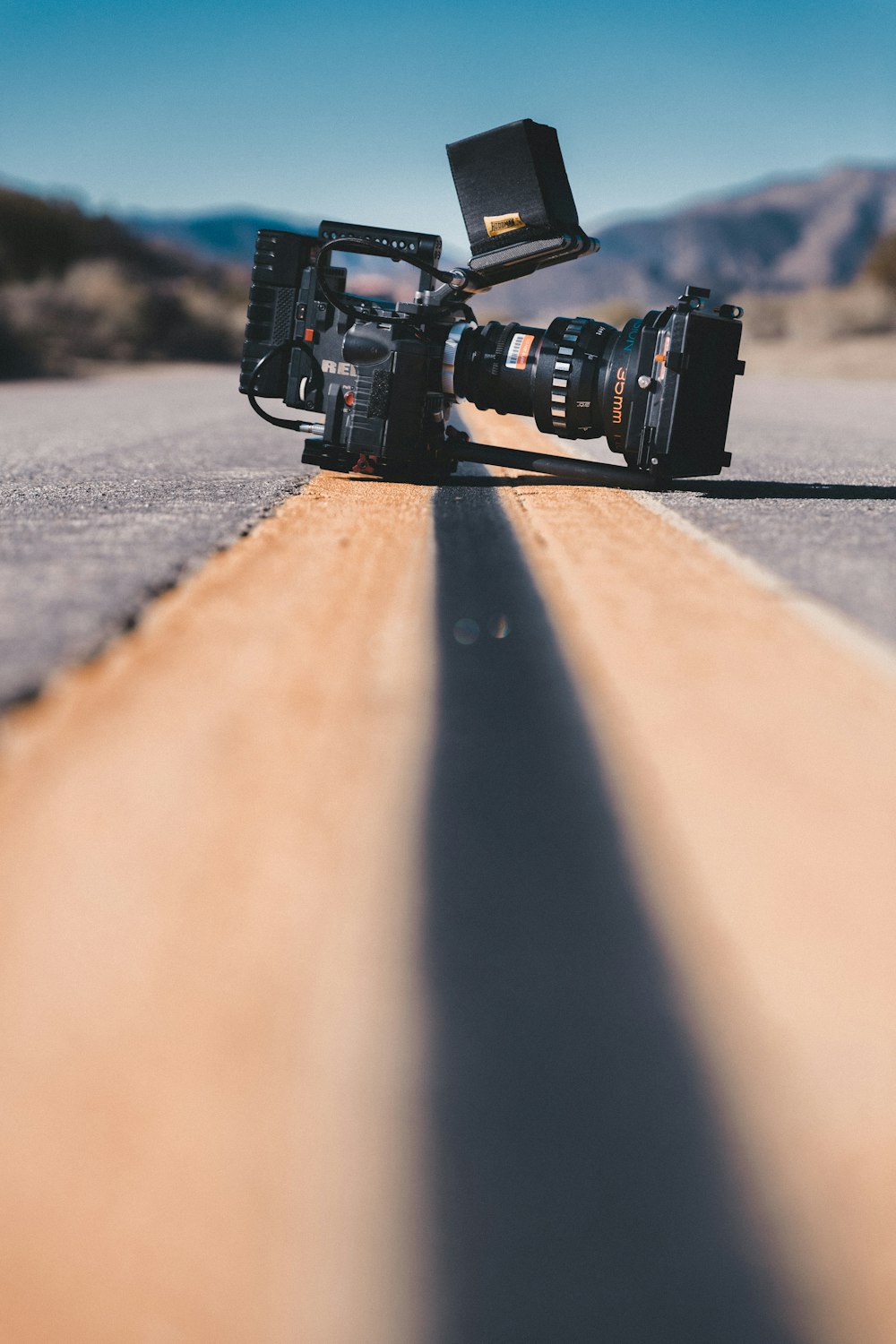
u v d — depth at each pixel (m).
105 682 1.94
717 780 1.57
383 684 1.99
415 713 1.83
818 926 1.18
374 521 4.11
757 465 6.84
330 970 1.08
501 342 5.30
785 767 1.62
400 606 2.64
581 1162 0.84
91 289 33.00
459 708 1.86
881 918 1.19
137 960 1.09
